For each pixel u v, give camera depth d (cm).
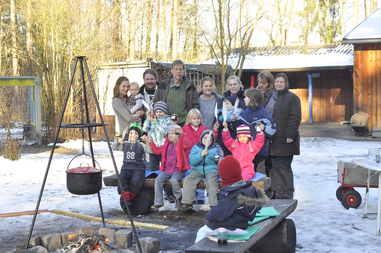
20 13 1748
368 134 1670
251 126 560
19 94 1442
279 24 4072
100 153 1288
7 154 1140
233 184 317
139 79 1670
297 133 576
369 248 397
